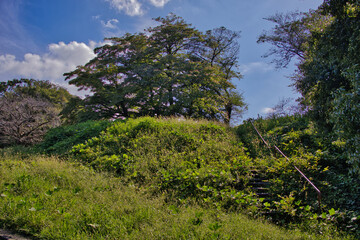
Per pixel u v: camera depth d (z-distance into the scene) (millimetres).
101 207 5398
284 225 6469
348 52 7434
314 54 8875
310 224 6379
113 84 26094
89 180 7410
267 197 8094
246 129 15617
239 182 8664
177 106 23812
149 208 5520
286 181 8656
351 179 8297
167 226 4707
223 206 6754
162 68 23938
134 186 7391
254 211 6742
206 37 28906
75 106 26094
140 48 26312
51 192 5805
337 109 6707
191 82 24172
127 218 4965
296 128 13383
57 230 4375
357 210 7016
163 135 12258
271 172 9422
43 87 39719
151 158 9977
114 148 11266
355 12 7504
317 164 9555
